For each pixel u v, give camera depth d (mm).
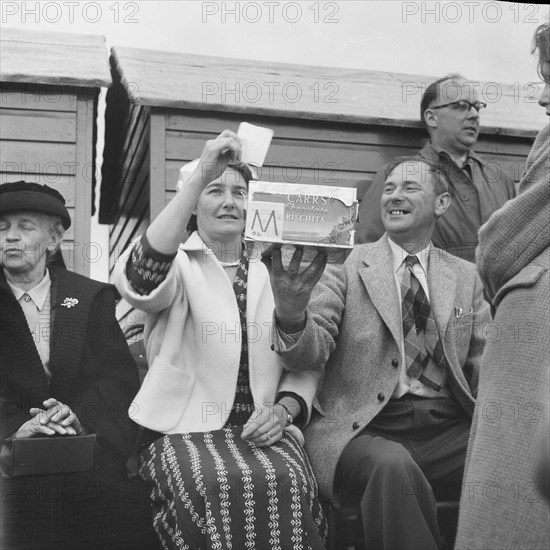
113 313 2916
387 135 3760
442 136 3553
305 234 2518
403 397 2850
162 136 3529
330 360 2904
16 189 2914
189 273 2818
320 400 2879
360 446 2674
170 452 2592
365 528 2529
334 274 2945
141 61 3619
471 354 2945
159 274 2639
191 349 2811
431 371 2863
